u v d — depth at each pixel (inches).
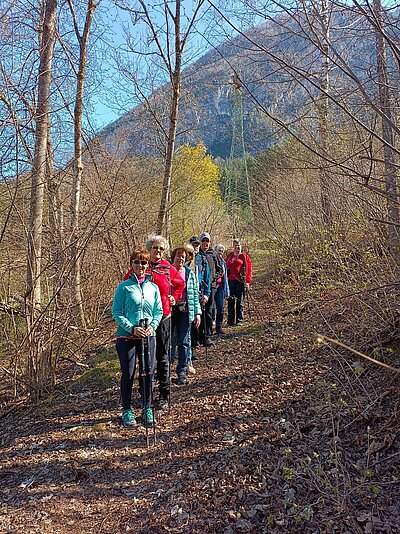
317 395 186.7
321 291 299.3
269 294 434.6
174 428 185.5
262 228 581.9
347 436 153.2
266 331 311.7
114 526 131.4
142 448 173.5
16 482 160.4
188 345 240.4
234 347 293.9
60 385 256.1
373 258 215.9
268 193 529.7
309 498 127.6
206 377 240.2
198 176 762.2
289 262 376.8
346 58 134.9
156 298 193.5
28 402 239.6
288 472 137.0
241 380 225.1
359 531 111.2
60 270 251.4
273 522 121.1
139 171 435.5
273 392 201.3
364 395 172.6
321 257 305.1
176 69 385.4
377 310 212.8
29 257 240.1
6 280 263.4
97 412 212.7
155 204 506.3
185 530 125.0
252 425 175.6
